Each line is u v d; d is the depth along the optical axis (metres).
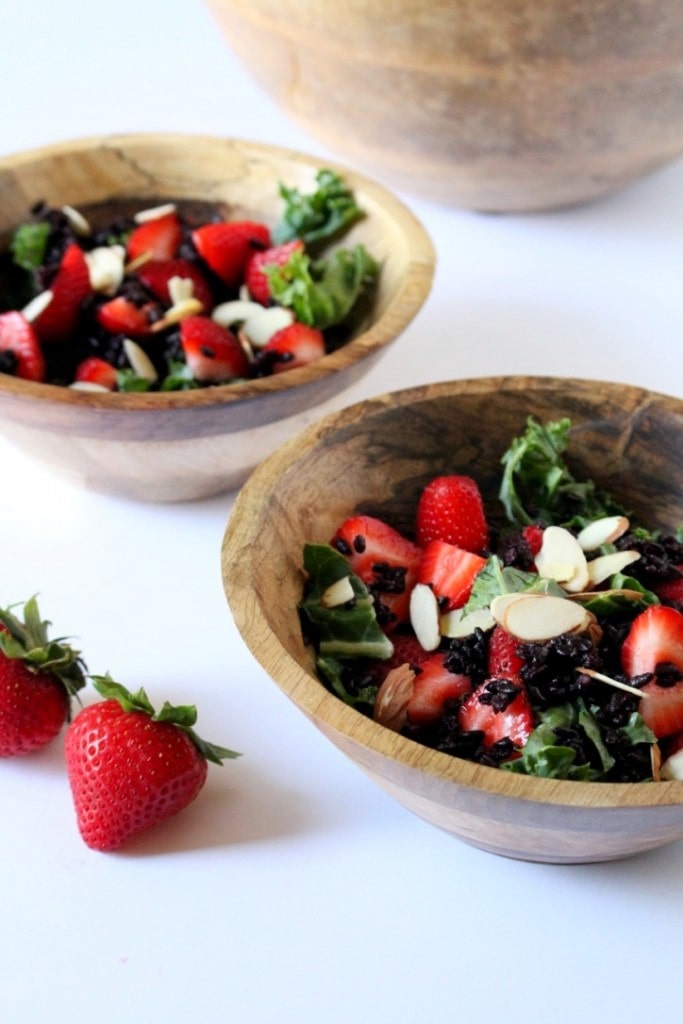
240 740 0.59
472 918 0.54
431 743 0.56
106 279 0.72
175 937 0.53
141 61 0.96
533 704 0.55
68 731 0.56
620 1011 0.52
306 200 0.73
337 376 0.63
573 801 0.48
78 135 0.88
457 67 0.72
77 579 0.64
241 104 0.92
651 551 0.60
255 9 0.74
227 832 0.56
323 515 0.60
